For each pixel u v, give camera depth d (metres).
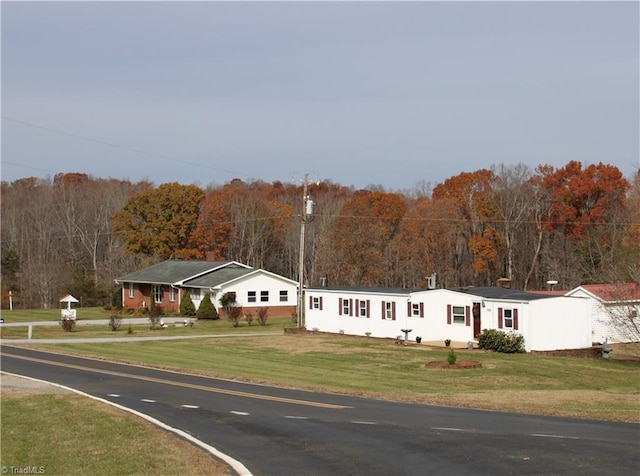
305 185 51.25
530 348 37.88
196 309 64.94
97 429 17.14
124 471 13.20
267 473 12.98
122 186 116.56
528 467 13.06
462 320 41.50
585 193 73.69
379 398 23.28
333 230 77.06
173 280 66.44
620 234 66.50
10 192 116.44
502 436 16.08
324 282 52.84
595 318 42.69
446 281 76.50
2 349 39.00
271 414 19.61
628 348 41.75
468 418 18.89
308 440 15.90
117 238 91.81
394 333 44.31
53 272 81.81
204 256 86.94
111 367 31.61
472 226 79.31
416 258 76.56
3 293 80.56
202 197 87.12
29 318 62.75
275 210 96.56
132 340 44.97
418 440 15.69
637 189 68.12
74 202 99.81
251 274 63.72
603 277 56.09
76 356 35.94
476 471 12.86
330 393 24.50
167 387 25.42
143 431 16.88
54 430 17.08
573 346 39.16
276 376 29.25
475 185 80.12
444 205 77.00
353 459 13.98
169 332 51.03
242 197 96.00
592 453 14.16
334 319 48.41
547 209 78.44
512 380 29.92
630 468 12.93
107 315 67.69
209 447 15.27
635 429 17.12
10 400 21.50
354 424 17.89
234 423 18.19
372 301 45.69
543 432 16.64
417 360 35.09
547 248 77.50
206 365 32.69
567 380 30.53
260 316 57.62
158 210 84.38
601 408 20.69
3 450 15.05
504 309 39.16
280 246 97.44
